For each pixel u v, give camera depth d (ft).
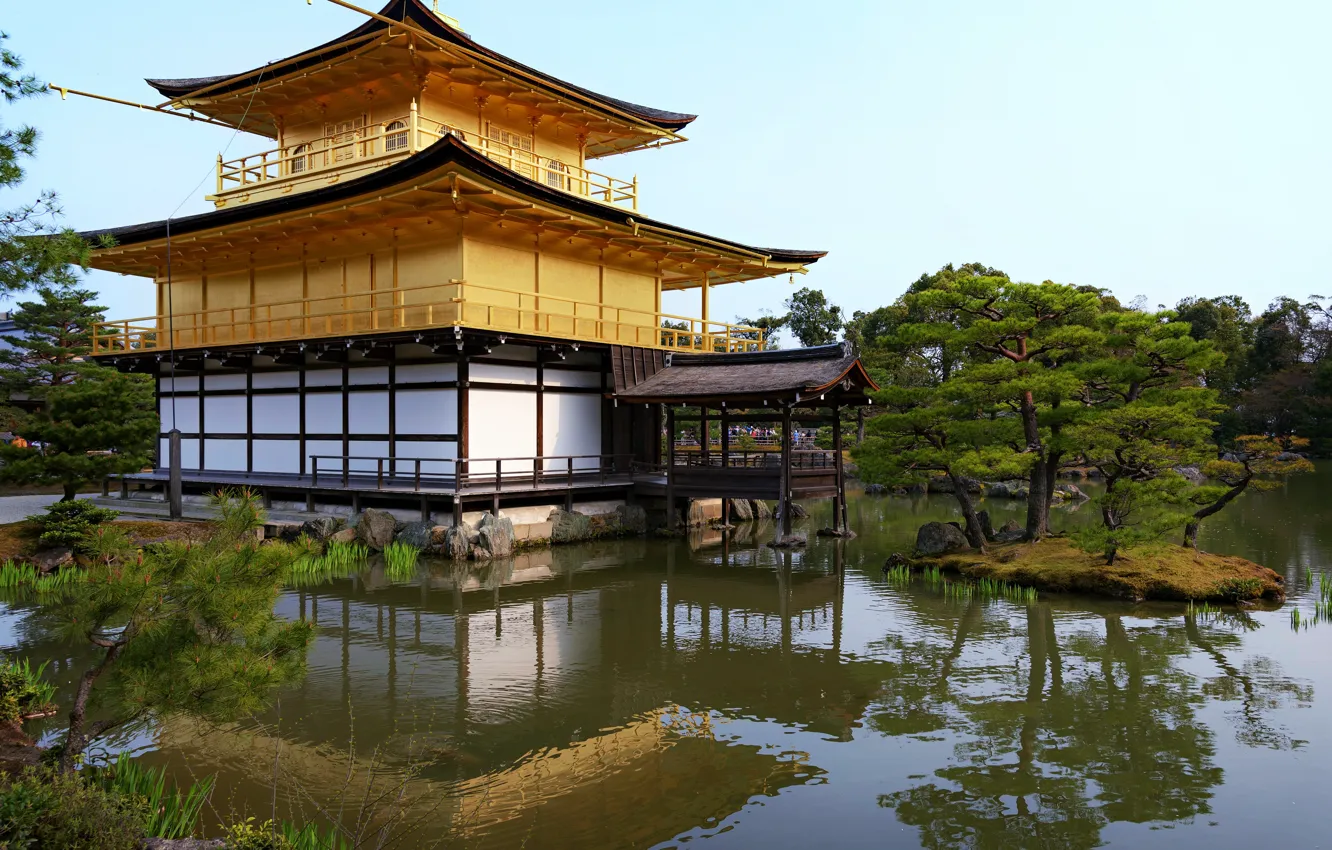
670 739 36.17
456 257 84.64
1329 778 32.50
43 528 68.95
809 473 87.30
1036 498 73.15
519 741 35.81
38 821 21.74
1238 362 217.77
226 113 107.34
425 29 88.02
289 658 27.58
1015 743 35.78
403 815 29.01
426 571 70.44
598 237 93.56
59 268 34.42
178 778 31.63
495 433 85.05
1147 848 27.58
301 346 87.35
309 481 89.45
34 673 43.24
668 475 89.71
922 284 192.24
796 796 31.07
